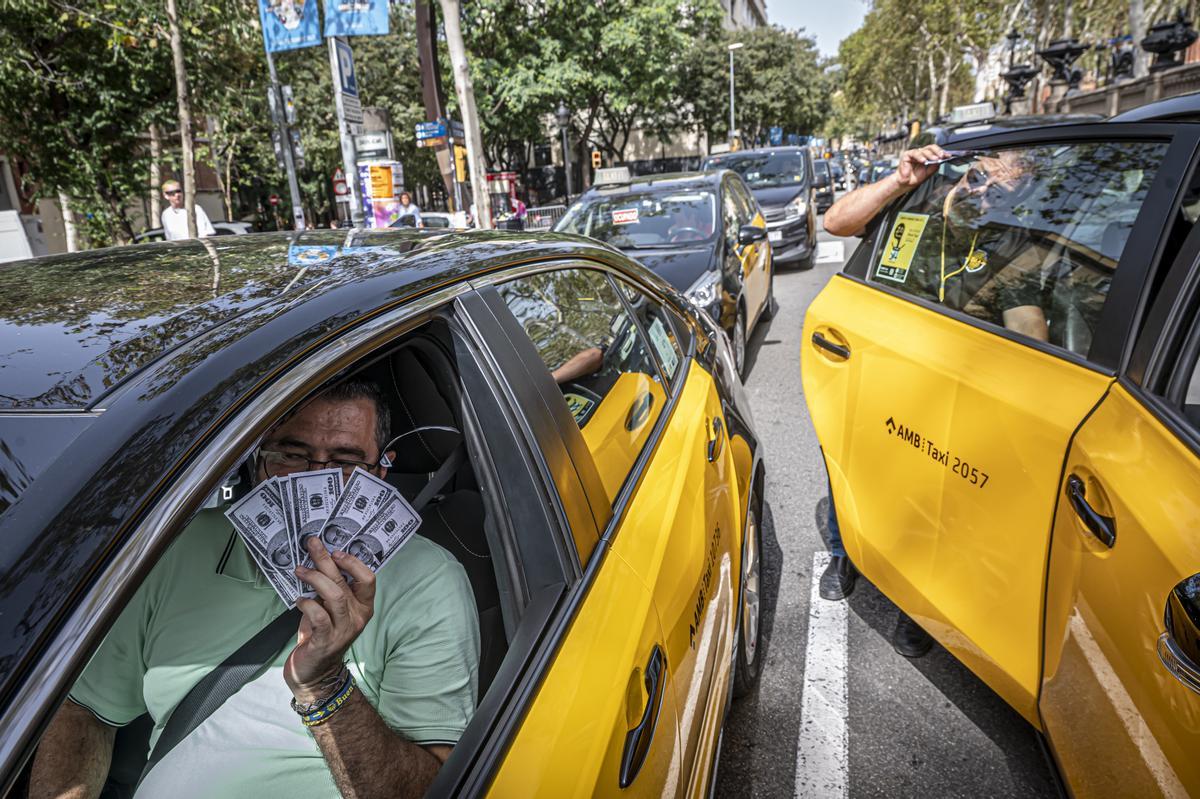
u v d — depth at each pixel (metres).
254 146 18.61
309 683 0.96
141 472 0.73
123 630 1.22
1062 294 1.82
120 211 12.32
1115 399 1.51
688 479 1.76
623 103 24.34
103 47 10.85
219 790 1.11
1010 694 1.74
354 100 11.15
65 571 0.66
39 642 0.62
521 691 1.03
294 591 0.91
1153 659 1.20
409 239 1.54
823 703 2.38
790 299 8.76
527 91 22.78
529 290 1.53
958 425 1.90
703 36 39.22
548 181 37.50
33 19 10.12
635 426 1.70
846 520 2.40
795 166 11.57
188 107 9.70
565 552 1.18
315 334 0.95
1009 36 24.59
